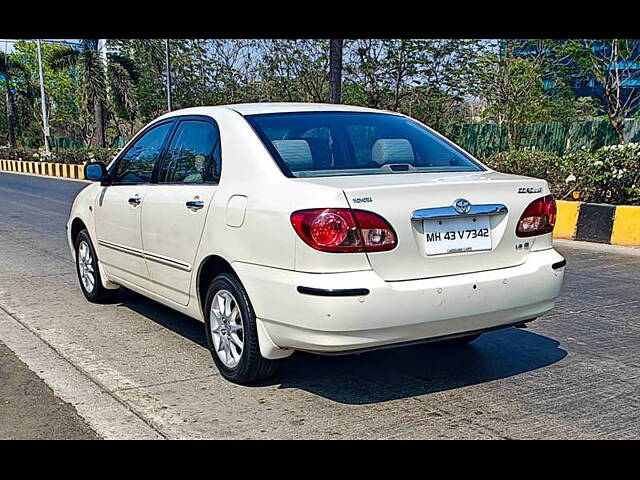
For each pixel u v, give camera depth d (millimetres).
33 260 8617
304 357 4699
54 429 3621
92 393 4109
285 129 4281
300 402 3945
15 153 40125
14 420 3727
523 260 4031
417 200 3637
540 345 4977
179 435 3547
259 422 3686
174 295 4770
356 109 4809
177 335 5316
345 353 3566
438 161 4477
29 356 4816
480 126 18688
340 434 3541
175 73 26938
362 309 3453
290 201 3631
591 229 9562
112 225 5570
